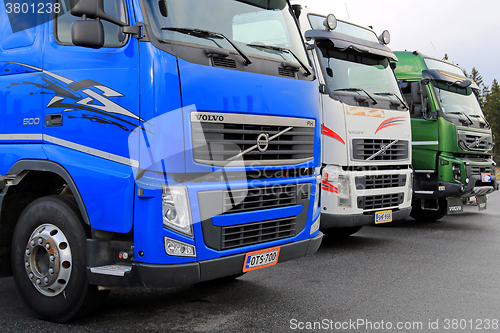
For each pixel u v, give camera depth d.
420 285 5.08
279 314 4.08
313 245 4.50
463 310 4.23
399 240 8.00
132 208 3.45
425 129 9.33
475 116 10.09
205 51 3.66
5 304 4.35
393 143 7.36
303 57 4.79
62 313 3.78
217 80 3.67
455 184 9.04
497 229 9.25
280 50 4.48
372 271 5.72
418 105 9.38
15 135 4.11
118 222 3.49
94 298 3.74
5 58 4.23
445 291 4.84
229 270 3.72
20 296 4.06
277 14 4.70
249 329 3.70
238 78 3.83
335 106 6.77
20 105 4.09
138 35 3.49
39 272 3.96
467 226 9.69
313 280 5.28
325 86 6.84
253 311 4.16
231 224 3.72
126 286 3.48
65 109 3.82
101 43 3.46
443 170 9.13
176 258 3.43
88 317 3.96
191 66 3.54
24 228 4.01
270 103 4.05
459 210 9.44
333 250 7.09
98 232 3.66
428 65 9.91
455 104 9.74
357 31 7.80
